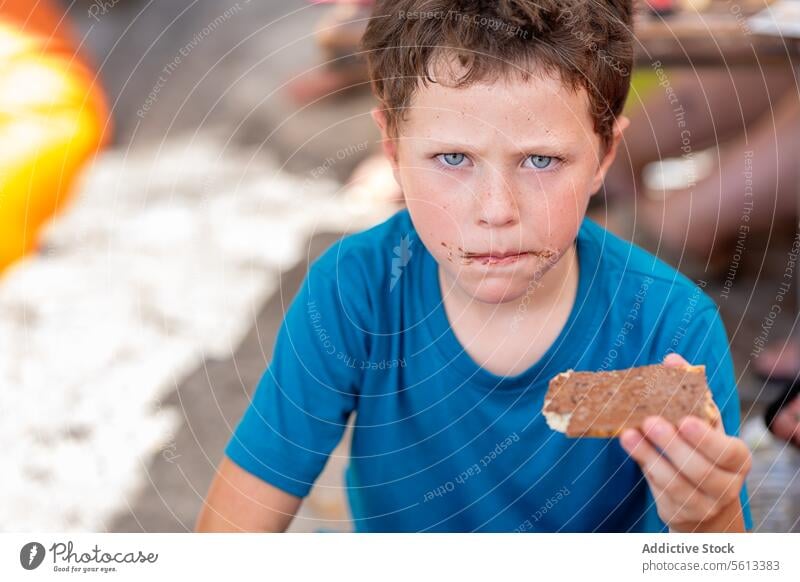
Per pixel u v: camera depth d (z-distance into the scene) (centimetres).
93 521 111
